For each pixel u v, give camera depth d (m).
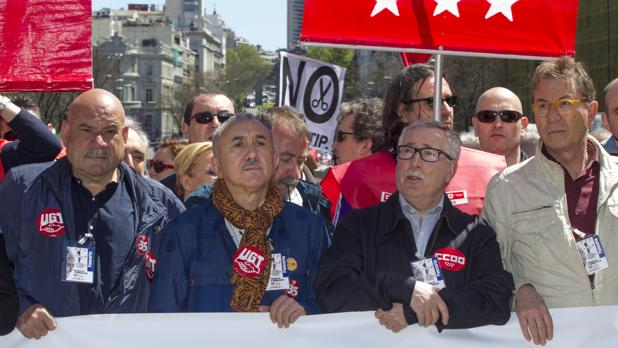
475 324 2.98
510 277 3.14
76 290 3.41
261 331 3.15
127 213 3.59
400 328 2.96
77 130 3.45
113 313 3.41
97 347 3.17
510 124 4.94
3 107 4.46
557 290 3.33
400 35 4.13
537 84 3.40
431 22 4.14
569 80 3.32
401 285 2.95
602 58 32.62
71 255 3.42
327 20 4.07
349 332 3.15
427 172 3.21
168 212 3.70
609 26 32.19
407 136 3.29
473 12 4.18
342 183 4.12
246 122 3.22
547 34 4.27
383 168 4.11
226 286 3.16
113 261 3.50
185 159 4.41
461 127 36.78
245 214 3.18
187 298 3.19
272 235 3.26
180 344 3.16
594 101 3.41
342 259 3.19
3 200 3.47
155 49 133.50
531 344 3.16
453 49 4.16
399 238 3.23
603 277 3.32
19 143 4.64
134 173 3.70
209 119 5.46
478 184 4.02
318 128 7.92
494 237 3.26
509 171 3.54
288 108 4.34
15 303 3.01
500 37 4.23
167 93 135.88
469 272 3.18
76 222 3.50
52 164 3.59
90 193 3.56
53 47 4.09
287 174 4.20
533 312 3.08
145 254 3.55
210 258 3.17
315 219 3.36
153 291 3.21
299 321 3.15
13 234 3.44
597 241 3.31
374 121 4.97
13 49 4.07
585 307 3.21
